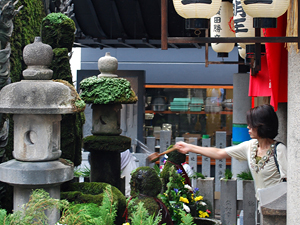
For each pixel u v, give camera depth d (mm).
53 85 2412
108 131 3727
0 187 2957
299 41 1936
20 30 3393
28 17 3553
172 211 3062
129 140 3795
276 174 2709
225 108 8430
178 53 8500
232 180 4254
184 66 8500
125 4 6133
